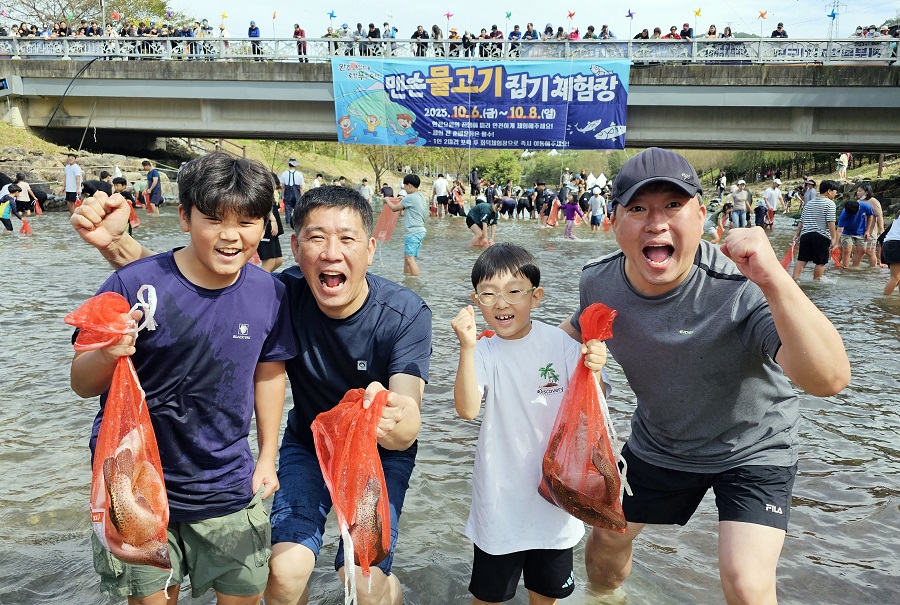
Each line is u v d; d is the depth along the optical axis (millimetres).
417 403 2639
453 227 23156
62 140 30234
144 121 28359
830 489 4254
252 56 26844
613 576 3158
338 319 2740
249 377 2549
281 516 2686
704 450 2770
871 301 9977
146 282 2412
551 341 2922
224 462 2531
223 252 2357
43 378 5852
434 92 24266
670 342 2666
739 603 2389
